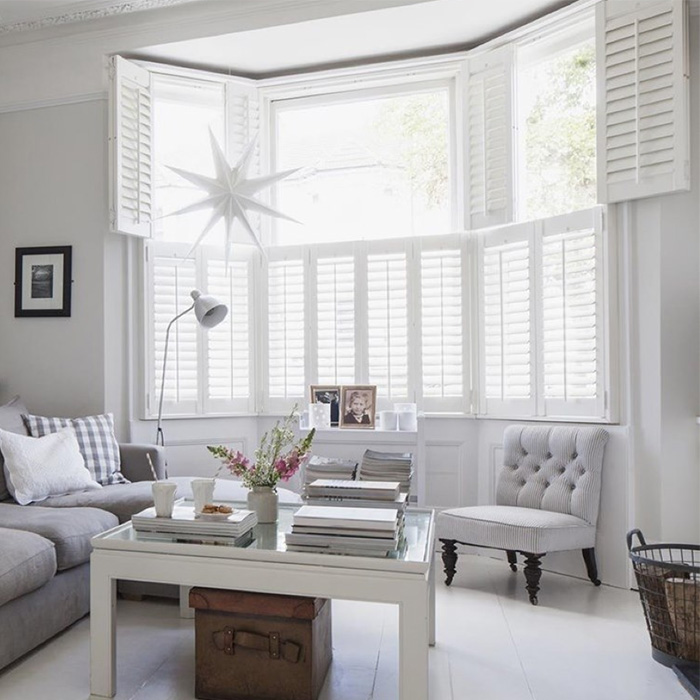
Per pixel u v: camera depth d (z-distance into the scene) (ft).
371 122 13.80
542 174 12.28
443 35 12.53
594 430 10.50
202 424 13.51
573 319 11.30
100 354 12.78
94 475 11.04
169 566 6.59
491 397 12.53
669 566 7.48
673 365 10.21
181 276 13.46
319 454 12.39
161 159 13.80
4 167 13.43
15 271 13.25
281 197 14.14
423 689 5.99
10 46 13.34
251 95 13.96
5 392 13.28
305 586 6.27
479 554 12.37
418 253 13.08
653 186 10.16
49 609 7.91
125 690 6.93
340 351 13.44
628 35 10.43
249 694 6.68
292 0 11.94
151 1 12.30
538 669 7.48
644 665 7.60
